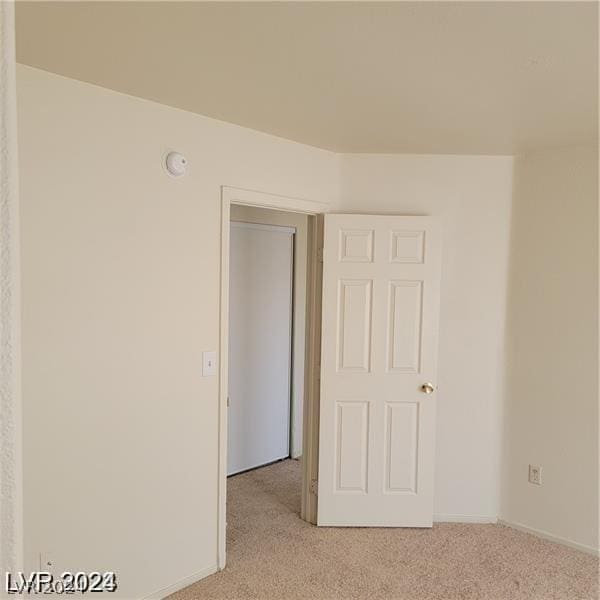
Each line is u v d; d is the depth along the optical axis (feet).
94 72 7.01
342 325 11.05
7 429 1.76
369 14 5.27
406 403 11.17
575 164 10.46
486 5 5.04
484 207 11.34
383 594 8.80
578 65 6.48
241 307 14.16
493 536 10.98
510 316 11.34
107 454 7.95
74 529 7.64
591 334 10.32
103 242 7.73
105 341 7.82
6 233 1.76
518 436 11.30
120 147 7.84
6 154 1.76
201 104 8.30
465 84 7.22
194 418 9.11
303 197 10.71
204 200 9.02
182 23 5.53
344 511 11.23
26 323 7.00
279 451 15.56
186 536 9.07
